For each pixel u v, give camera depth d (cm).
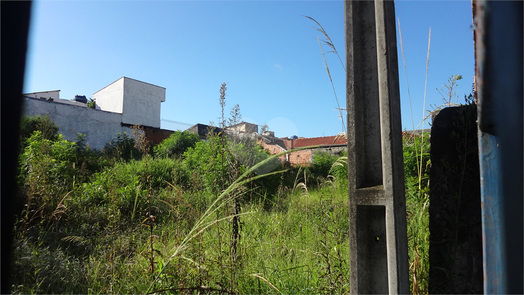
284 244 351
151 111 3189
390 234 139
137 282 270
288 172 934
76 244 378
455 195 166
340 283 249
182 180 796
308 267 282
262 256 316
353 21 160
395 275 137
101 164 958
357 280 150
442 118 177
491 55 106
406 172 401
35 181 470
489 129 107
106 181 617
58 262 316
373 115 156
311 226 439
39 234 369
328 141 2353
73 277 299
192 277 262
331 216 399
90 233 416
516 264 102
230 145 404
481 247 156
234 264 275
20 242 313
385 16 147
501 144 105
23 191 417
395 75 150
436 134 177
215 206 378
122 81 2911
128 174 779
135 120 3012
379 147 154
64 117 1645
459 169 168
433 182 175
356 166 154
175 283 257
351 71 159
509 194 104
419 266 210
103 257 338
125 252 358
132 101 2991
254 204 524
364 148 158
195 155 956
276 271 279
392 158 141
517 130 103
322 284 254
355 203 152
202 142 1009
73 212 472
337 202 525
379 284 148
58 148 732
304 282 263
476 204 159
